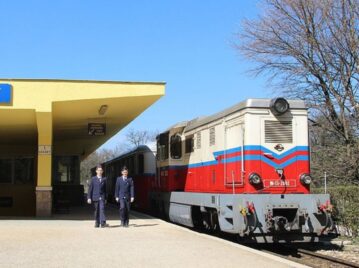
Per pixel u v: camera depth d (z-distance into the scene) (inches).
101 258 415.8
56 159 1250.0
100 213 651.5
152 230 618.2
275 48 1048.8
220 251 456.4
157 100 740.7
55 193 1051.9
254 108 547.8
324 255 515.2
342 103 970.7
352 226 678.5
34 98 695.1
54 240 516.1
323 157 952.9
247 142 542.0
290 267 386.0
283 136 551.2
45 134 746.8
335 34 968.9
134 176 1097.4
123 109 802.8
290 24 1029.8
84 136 1146.0
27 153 1160.2
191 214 689.0
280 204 523.5
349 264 463.2
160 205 874.8
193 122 728.3
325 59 995.3
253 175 534.0
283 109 545.0
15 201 1134.4
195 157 703.7
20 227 636.1
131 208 1168.2
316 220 527.2
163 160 856.3
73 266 382.6
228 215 544.1
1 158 1148.5
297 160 551.8
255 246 587.5
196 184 696.4
